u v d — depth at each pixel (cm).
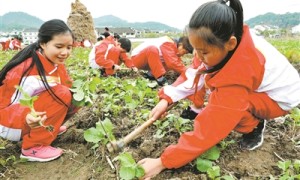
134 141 132
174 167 104
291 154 124
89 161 127
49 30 119
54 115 128
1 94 123
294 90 115
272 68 109
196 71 127
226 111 98
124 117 158
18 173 124
